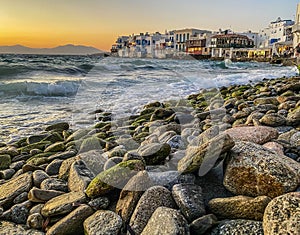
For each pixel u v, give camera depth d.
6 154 4.25
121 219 2.16
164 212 1.98
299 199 1.74
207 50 48.38
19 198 2.73
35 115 7.23
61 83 10.38
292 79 12.23
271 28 59.28
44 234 2.30
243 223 1.90
